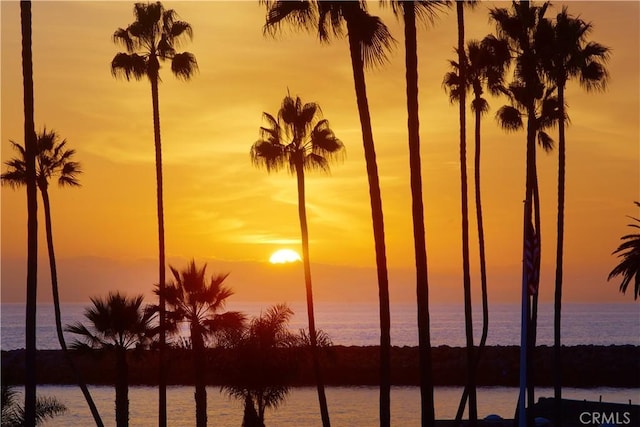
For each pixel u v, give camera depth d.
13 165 48.59
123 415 43.66
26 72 26.73
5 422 36.25
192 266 44.22
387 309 27.75
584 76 41.91
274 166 44.69
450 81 47.09
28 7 26.78
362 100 27.83
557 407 42.59
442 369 102.62
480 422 47.28
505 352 108.19
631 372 101.31
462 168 41.22
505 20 40.75
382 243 27.78
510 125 44.28
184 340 44.81
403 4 25.92
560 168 43.38
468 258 41.09
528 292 31.33
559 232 43.16
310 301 42.53
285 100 44.47
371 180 27.84
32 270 26.33
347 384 100.56
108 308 43.53
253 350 42.72
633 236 46.41
